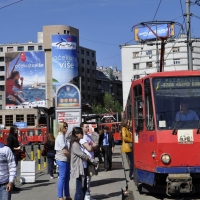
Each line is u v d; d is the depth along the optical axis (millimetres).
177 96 10719
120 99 148125
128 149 14031
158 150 10234
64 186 9789
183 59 74375
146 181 10875
